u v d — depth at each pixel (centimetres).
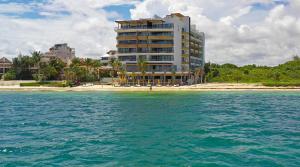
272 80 16312
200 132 3522
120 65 15512
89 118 4903
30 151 2672
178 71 15612
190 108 6294
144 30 15600
